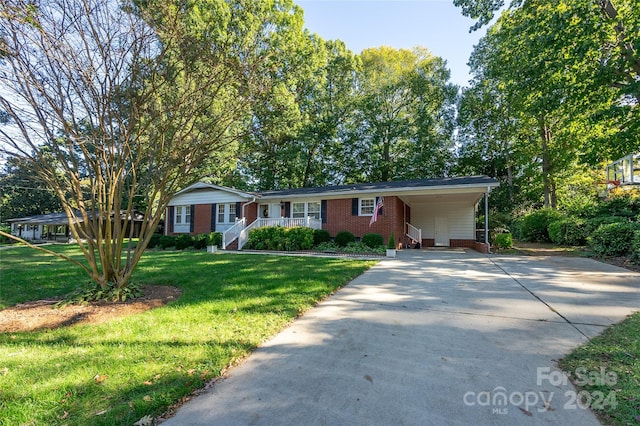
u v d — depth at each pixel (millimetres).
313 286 5977
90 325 4023
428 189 13641
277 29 15938
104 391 2455
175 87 5629
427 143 26984
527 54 12828
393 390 2469
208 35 6324
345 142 29234
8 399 2359
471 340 3436
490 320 4094
